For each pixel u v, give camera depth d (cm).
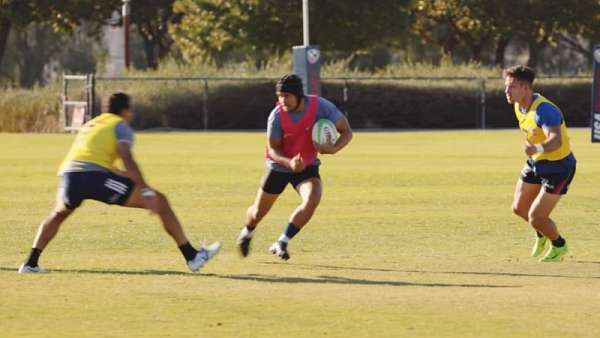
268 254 4653
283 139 4325
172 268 4219
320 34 19412
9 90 16150
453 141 12662
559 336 3038
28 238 5125
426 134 14312
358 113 16638
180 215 6059
